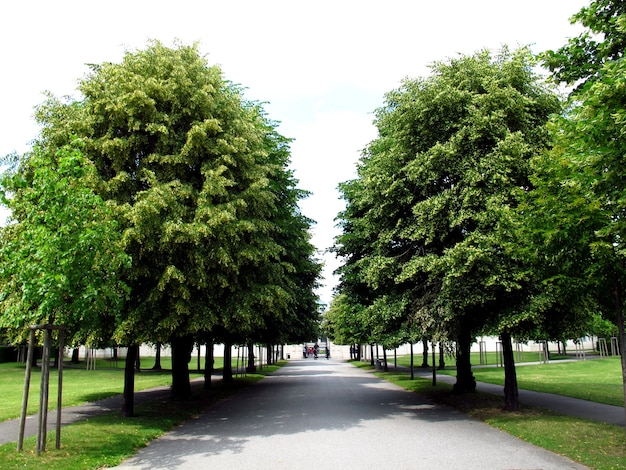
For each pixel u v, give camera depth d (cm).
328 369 4962
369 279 1752
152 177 1363
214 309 1484
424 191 1551
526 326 1460
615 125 780
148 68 1506
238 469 877
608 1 914
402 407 1753
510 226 1227
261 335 2681
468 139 1478
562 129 1042
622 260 949
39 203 966
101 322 1333
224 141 1460
